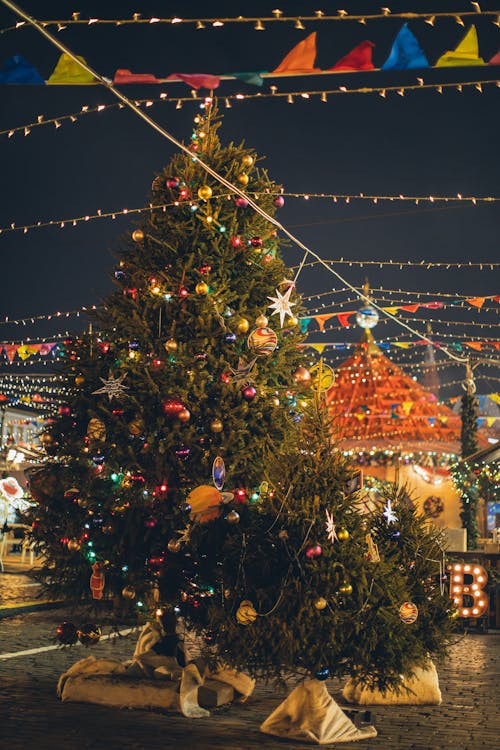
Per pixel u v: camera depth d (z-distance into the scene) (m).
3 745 6.94
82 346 10.03
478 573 15.04
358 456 32.34
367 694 9.06
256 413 9.36
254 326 9.84
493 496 27.97
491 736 7.70
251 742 7.35
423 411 33.72
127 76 6.21
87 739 7.24
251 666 7.89
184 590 8.99
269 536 7.89
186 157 10.20
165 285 9.67
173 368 9.39
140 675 9.01
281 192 10.57
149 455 9.35
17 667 10.27
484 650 12.93
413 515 9.24
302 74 6.23
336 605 7.62
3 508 21.95
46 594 9.71
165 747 7.09
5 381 28.78
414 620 7.95
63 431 9.76
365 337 35.78
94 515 9.24
